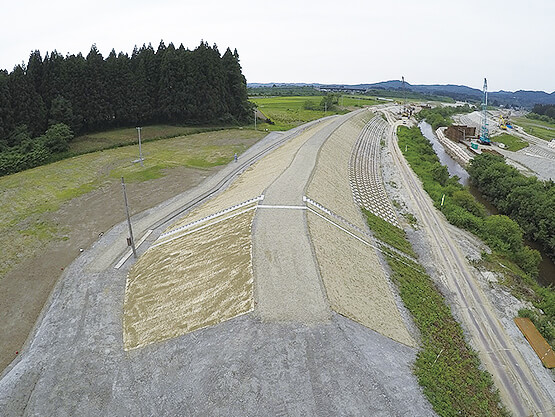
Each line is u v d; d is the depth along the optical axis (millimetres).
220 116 88250
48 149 59844
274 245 26094
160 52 82312
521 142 98375
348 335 19031
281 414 15648
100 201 43219
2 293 26734
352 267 26703
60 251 32312
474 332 25188
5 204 42281
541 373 22203
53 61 69562
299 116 110188
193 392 17156
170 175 52344
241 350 18234
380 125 111688
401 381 17547
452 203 47094
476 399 19094
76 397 18156
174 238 33156
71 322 23469
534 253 37125
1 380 19375
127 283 27719
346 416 15570
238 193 40438
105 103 74125
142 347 20797
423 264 33250
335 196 40250
